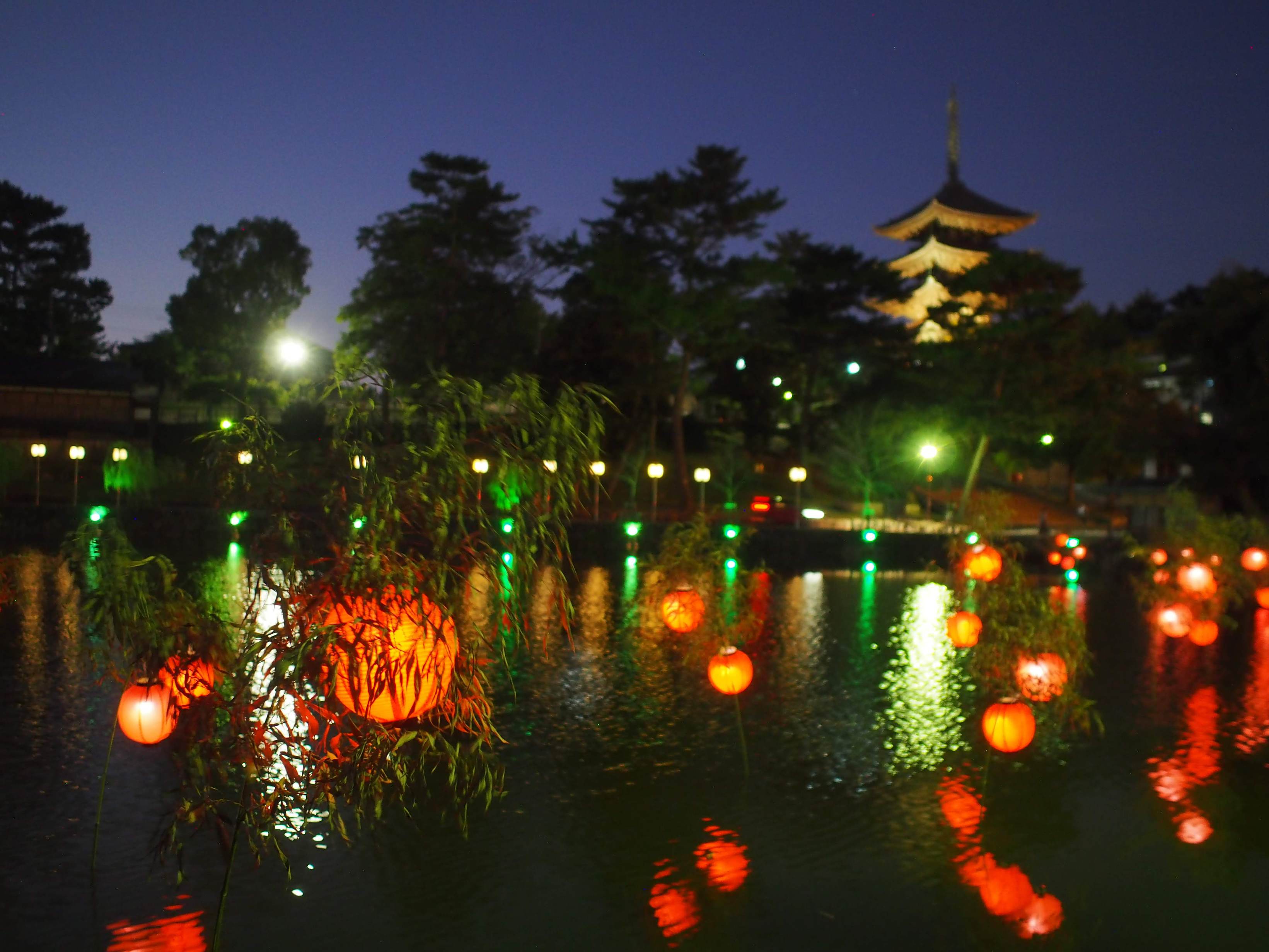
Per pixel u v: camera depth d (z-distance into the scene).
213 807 7.48
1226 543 24.52
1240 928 8.59
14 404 56.44
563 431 6.84
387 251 59.00
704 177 52.38
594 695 15.90
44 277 80.00
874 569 39.22
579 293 56.81
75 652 17.58
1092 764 12.84
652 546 39.66
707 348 52.59
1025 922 8.66
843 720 14.77
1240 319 47.41
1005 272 52.38
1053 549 40.97
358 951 7.93
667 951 8.06
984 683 12.95
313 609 6.33
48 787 11.07
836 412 59.78
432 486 6.58
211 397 69.50
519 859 9.66
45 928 8.12
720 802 11.27
